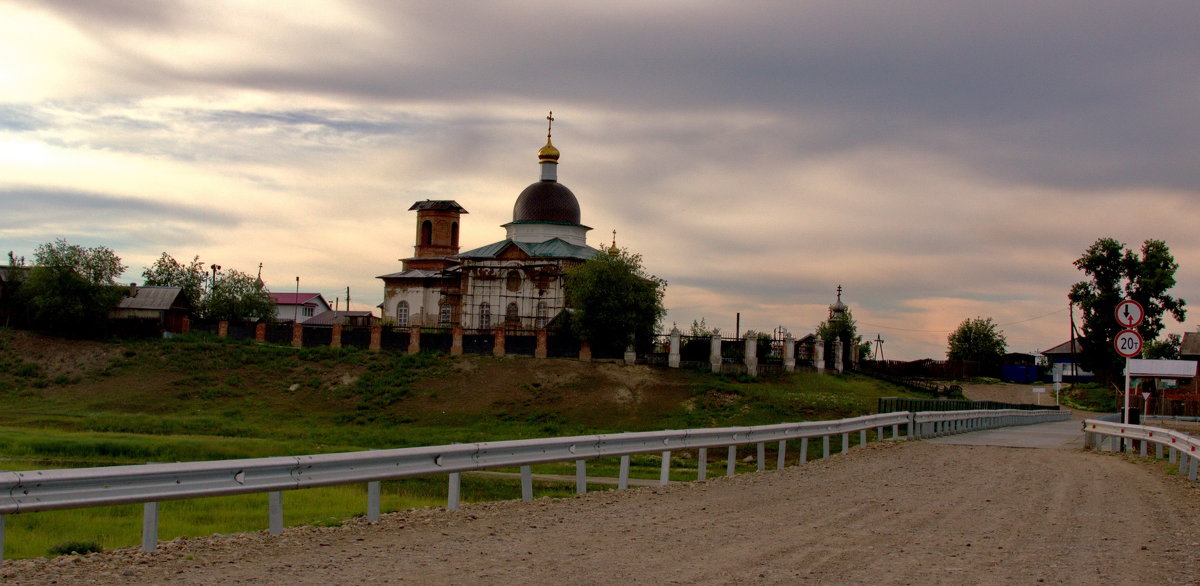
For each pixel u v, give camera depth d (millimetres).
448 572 10648
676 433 20125
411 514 14867
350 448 43344
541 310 77938
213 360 67250
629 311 67188
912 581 10336
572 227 85625
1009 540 13000
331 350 69062
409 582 10133
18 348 67000
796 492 18359
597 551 11938
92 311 69938
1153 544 12914
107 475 11133
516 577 10398
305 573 10586
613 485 29609
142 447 38562
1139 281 80375
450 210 93125
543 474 33562
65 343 68438
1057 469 23188
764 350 69875
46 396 61500
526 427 55812
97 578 10336
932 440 33562
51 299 68750
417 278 85312
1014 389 87188
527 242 84625
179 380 64000
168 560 11305
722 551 11977
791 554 11797
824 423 26359
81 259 71812
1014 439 35375
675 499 17250
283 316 134875
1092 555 12008
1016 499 17391
